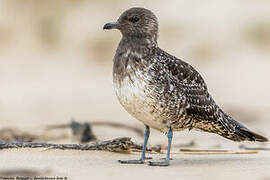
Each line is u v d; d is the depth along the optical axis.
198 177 8.35
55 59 28.84
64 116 17.06
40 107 19.12
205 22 29.34
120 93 9.65
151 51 9.77
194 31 28.89
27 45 29.92
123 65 9.60
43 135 12.88
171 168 9.05
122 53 9.74
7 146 10.10
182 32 28.91
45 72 26.61
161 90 9.48
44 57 29.06
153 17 10.16
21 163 9.09
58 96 21.53
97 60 29.08
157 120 9.64
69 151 10.06
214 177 8.37
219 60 27.06
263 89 21.70
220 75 24.67
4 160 9.28
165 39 28.64
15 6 31.34
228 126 10.49
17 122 14.72
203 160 9.98
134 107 9.55
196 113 10.05
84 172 8.55
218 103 18.58
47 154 9.77
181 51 28.00
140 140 12.77
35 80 24.84
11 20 30.81
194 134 13.66
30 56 28.97
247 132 10.58
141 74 9.46
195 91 10.00
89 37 30.23
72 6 31.81
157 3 31.16
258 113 17.03
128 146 10.30
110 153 10.21
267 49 27.81
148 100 9.44
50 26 30.70
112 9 31.81
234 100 19.38
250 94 20.67
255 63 26.16
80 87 23.48
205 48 27.91
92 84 24.25
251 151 10.99
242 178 8.32
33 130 13.34
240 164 9.52
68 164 9.12
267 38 28.34
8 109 18.55
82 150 10.19
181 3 30.83
